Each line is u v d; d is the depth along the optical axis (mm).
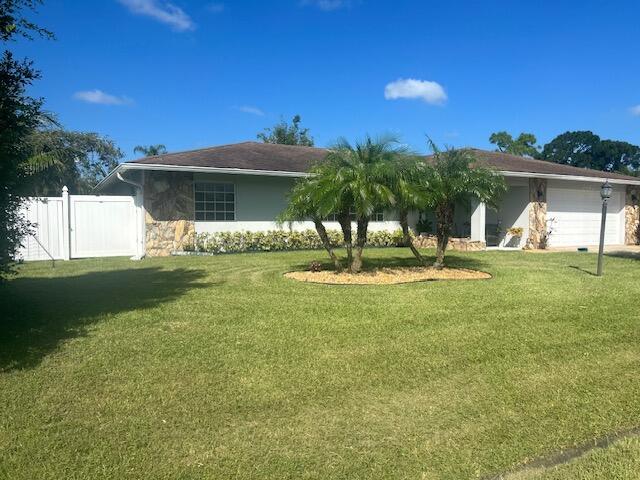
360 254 10719
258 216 17062
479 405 4176
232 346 5590
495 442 3582
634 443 3564
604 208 11117
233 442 3525
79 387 4398
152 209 14969
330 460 3324
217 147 18953
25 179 6219
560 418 3959
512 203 19531
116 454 3338
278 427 3756
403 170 10305
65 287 9320
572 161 51062
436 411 4059
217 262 13219
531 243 18875
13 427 3666
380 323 6645
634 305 7855
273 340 5828
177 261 13484
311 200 10102
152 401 4145
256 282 9844
